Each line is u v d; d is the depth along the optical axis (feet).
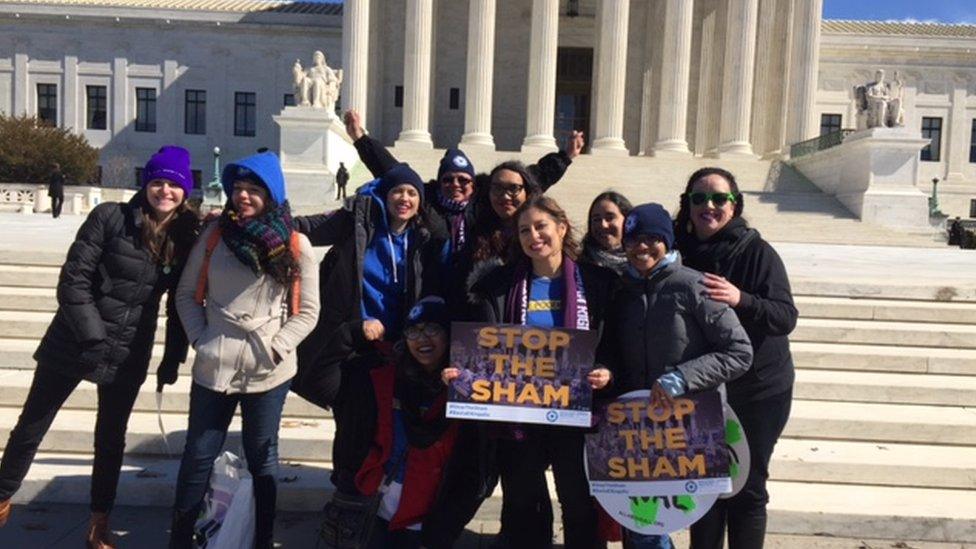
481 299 16.96
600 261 18.21
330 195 101.71
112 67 187.52
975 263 55.36
